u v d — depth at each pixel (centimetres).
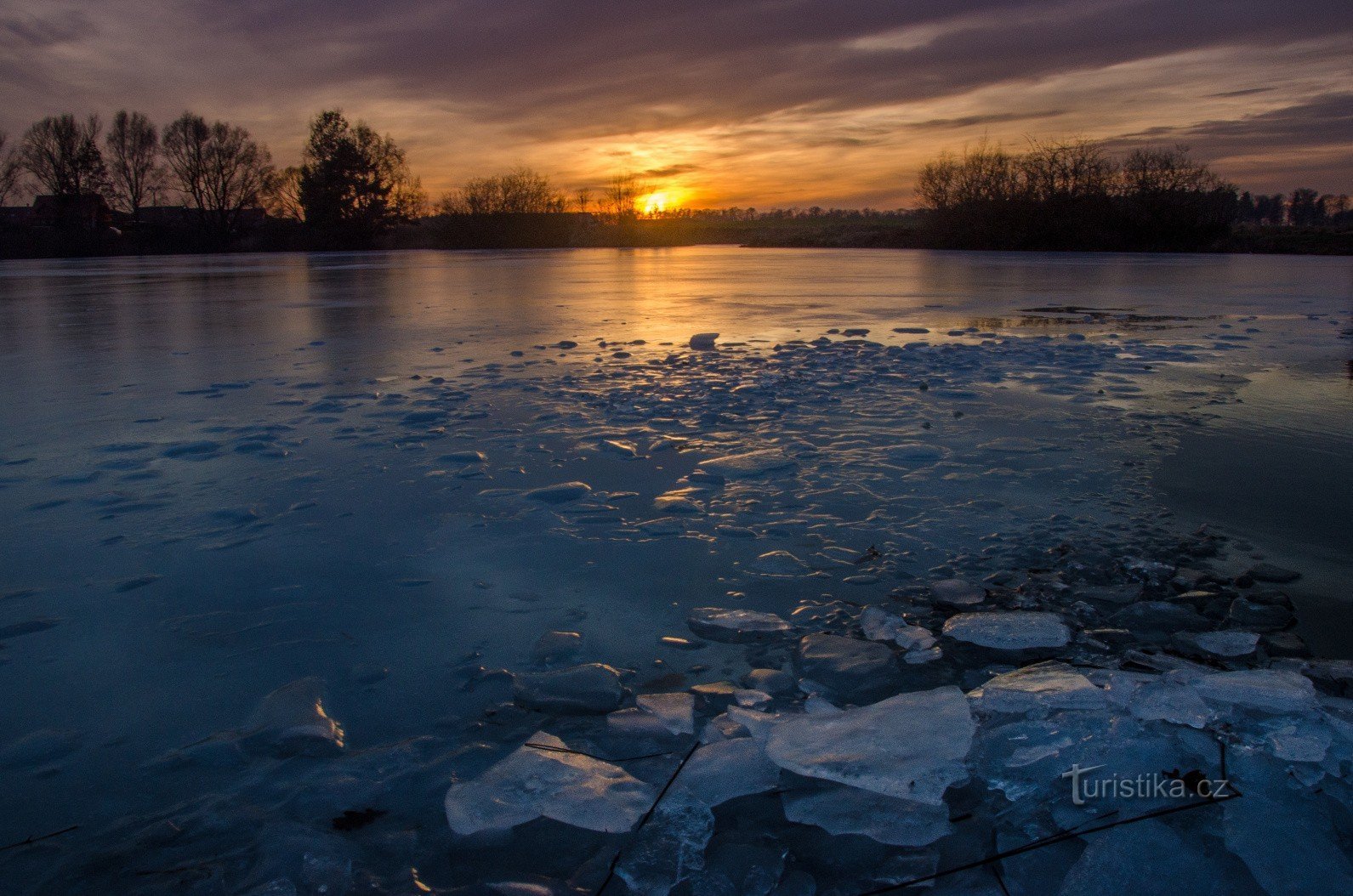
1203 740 142
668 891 117
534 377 510
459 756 148
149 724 159
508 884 119
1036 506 272
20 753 150
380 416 408
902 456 329
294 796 138
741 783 138
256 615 202
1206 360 559
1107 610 200
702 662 180
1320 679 168
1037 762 139
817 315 905
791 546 243
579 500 282
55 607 207
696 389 468
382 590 215
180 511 274
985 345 635
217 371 547
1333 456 325
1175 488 288
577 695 166
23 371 555
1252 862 117
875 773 136
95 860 124
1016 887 116
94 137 4334
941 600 206
